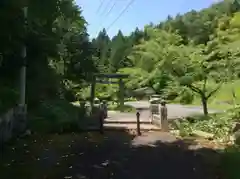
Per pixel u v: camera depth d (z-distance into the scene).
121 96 26.94
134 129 14.18
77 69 21.73
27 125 12.40
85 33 22.17
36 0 10.98
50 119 13.22
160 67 16.16
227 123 12.55
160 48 16.30
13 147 9.67
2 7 8.66
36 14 11.76
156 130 13.95
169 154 9.11
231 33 13.30
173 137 12.12
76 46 21.06
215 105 24.27
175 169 7.44
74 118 14.48
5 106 9.95
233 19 13.12
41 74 15.00
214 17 15.91
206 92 16.92
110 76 23.53
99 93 38.75
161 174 7.05
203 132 12.46
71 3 17.45
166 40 16.77
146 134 12.97
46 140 11.15
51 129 12.88
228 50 13.68
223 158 8.09
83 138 11.88
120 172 7.22
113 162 8.16
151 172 7.21
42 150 9.47
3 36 10.03
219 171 7.14
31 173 7.03
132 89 38.91
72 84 24.47
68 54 20.91
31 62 14.04
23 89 12.35
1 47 10.55
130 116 21.16
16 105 11.81
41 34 13.06
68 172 7.16
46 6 11.60
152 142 11.10
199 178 6.71
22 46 12.00
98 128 14.13
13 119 11.55
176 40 16.77
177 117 18.09
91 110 19.62
